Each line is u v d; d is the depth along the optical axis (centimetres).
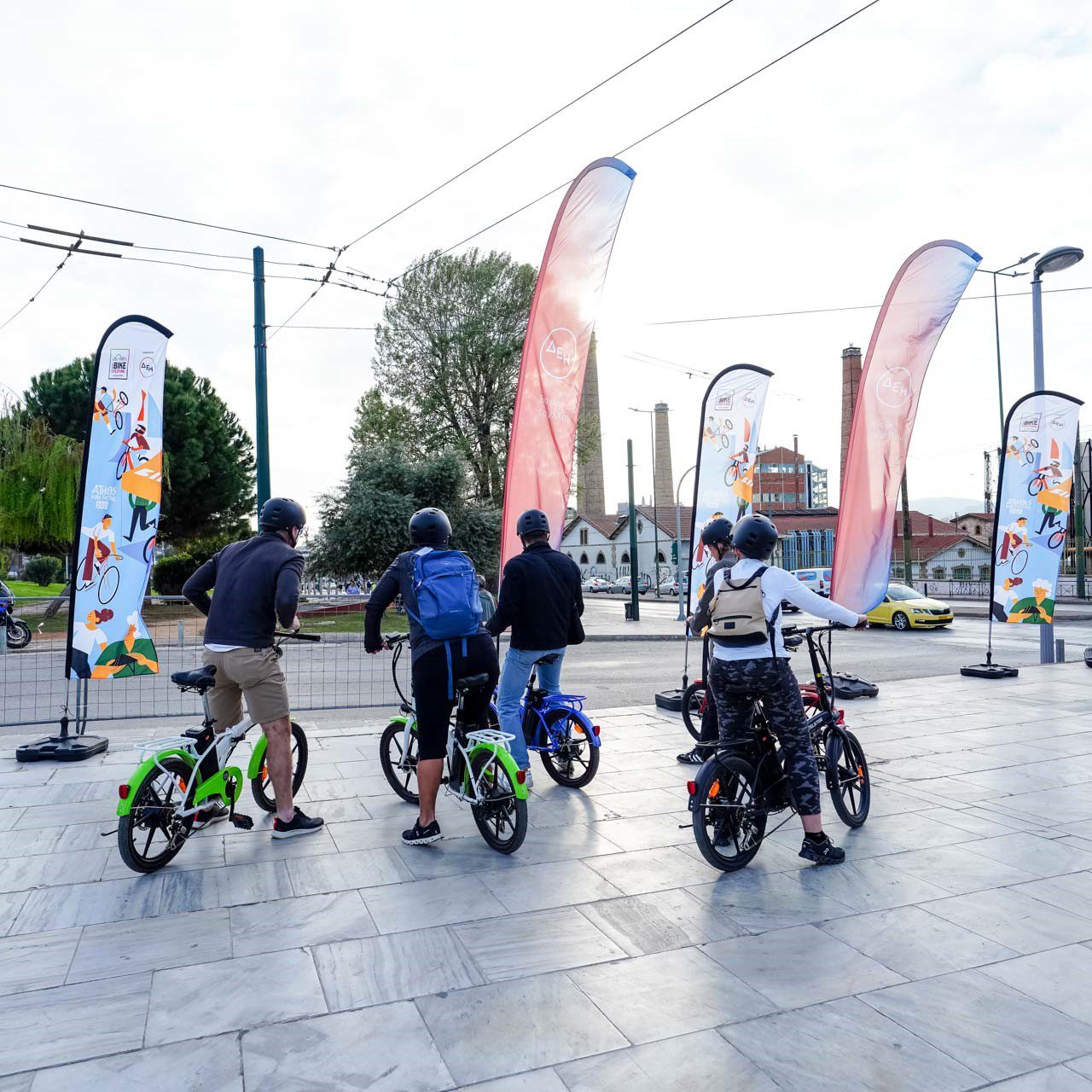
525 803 446
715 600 446
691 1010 296
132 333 664
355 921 370
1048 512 1073
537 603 552
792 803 455
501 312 3559
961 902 389
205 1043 277
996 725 789
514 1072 261
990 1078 258
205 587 496
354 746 714
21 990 311
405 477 3038
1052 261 1126
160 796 442
